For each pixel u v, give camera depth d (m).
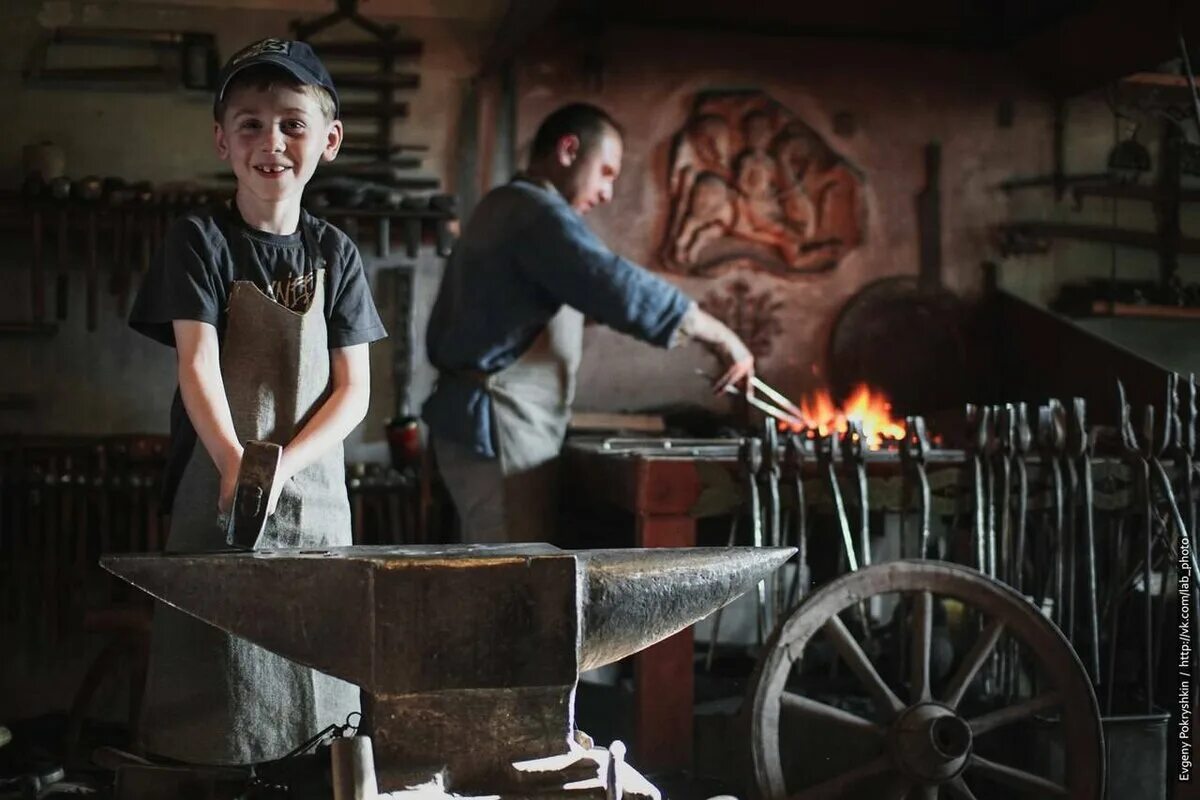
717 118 5.28
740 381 4.27
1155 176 5.43
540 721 2.05
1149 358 5.45
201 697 2.48
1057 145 5.52
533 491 4.16
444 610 1.99
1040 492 3.50
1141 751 3.30
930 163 5.45
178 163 4.82
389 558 2.01
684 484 3.45
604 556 2.16
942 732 3.06
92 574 4.54
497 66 4.96
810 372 5.33
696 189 5.25
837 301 5.37
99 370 4.73
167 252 2.44
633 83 5.23
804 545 3.44
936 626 3.86
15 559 4.43
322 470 2.59
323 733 2.31
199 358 2.39
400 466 4.76
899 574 3.18
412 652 1.98
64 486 4.44
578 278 3.98
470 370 4.16
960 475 3.50
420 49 4.99
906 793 3.09
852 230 5.39
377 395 4.93
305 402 2.52
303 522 2.54
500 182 5.07
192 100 4.83
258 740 2.49
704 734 3.46
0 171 4.70
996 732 3.48
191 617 2.49
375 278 4.93
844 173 5.39
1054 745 3.31
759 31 5.33
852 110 5.41
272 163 2.44
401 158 5.00
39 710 4.57
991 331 5.45
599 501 3.96
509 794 2.00
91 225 4.56
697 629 4.39
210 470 2.51
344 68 4.95
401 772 1.98
